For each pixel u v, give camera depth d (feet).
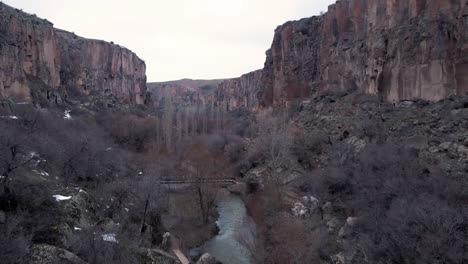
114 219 73.41
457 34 85.20
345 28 137.80
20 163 60.03
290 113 158.81
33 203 55.16
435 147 76.23
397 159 77.10
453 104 81.35
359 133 102.17
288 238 69.05
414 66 95.91
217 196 119.75
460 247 42.91
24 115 104.47
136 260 55.31
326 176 89.40
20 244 44.19
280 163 114.01
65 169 82.17
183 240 84.33
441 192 59.00
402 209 54.34
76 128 138.41
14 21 149.48
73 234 54.80
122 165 116.26
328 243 66.64
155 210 84.38
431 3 92.22
